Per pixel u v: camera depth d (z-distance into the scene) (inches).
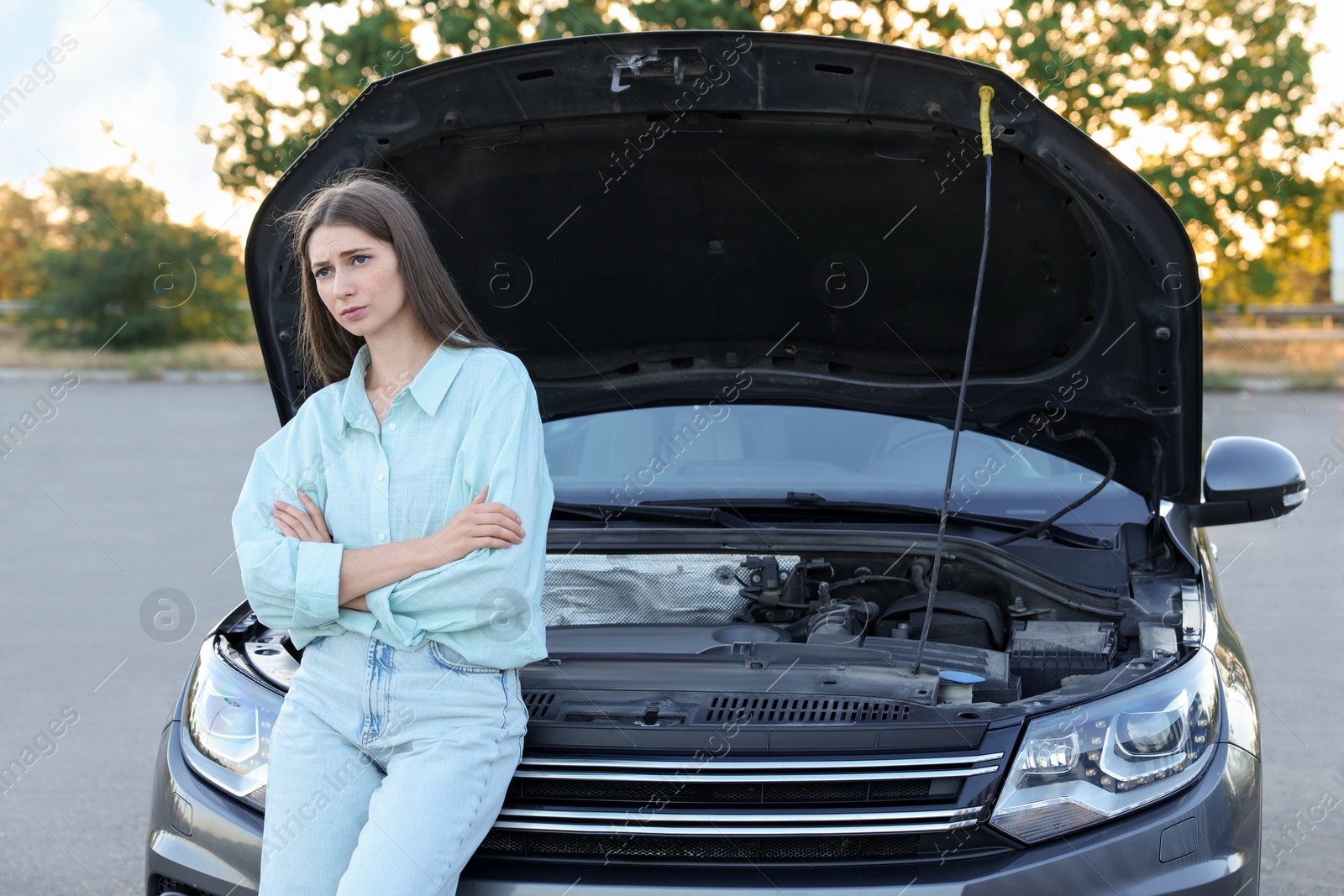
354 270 85.0
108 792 167.3
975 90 110.6
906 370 145.9
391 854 78.7
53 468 475.5
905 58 110.1
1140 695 91.5
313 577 82.6
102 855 148.0
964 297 135.0
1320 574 289.7
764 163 124.3
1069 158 111.4
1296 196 635.5
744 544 123.6
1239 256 629.0
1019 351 138.3
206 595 278.2
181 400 724.7
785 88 114.0
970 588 124.7
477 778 82.0
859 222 130.0
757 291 139.7
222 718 96.7
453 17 510.6
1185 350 123.2
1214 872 86.5
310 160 115.5
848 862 86.1
